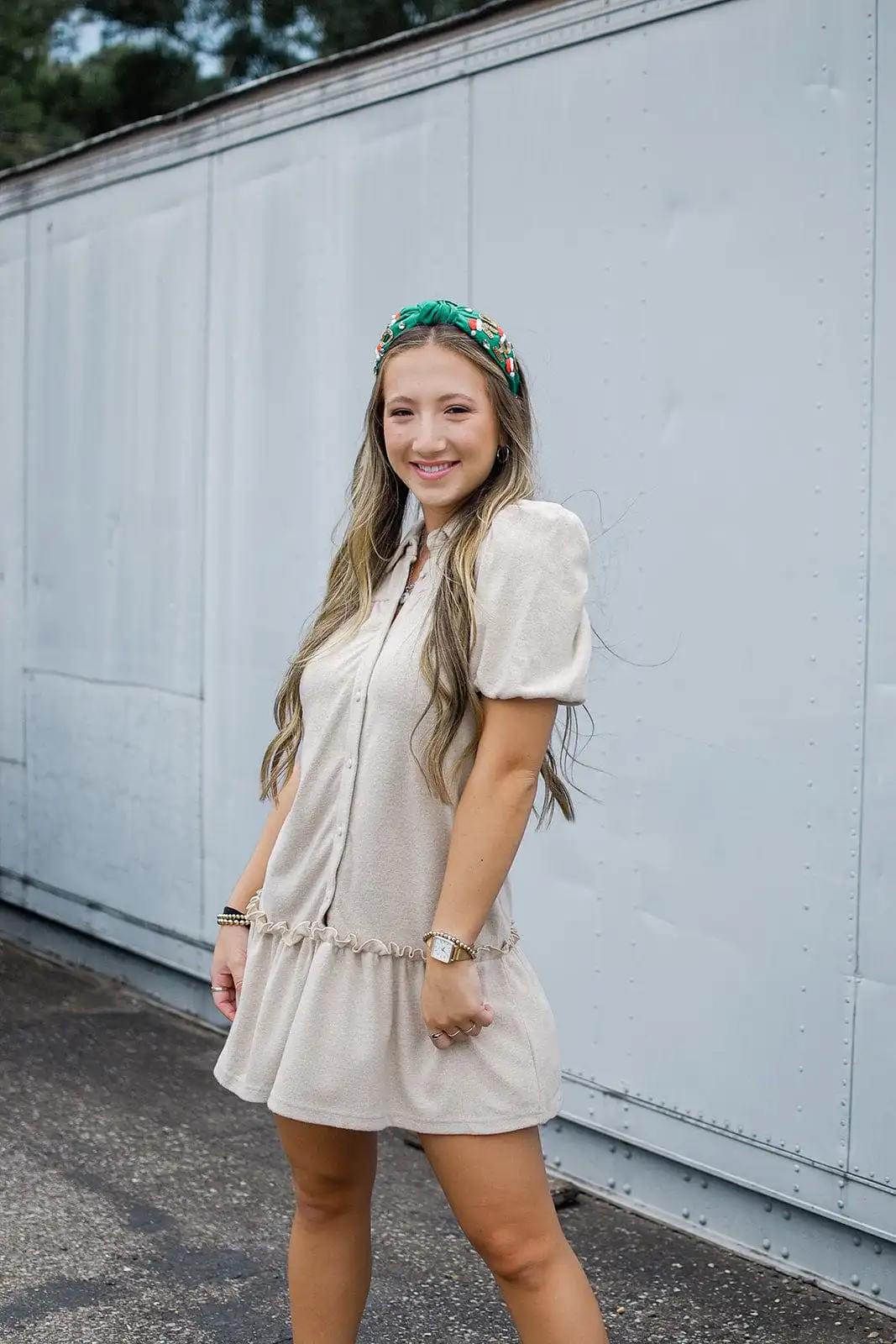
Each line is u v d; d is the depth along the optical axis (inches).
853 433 100.5
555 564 69.6
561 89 119.9
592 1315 72.5
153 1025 169.9
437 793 71.1
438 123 132.0
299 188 148.8
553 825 123.4
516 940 76.0
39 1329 98.6
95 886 186.4
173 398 168.6
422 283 134.8
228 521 160.9
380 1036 71.8
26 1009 174.1
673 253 111.9
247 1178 126.0
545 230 122.1
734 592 108.5
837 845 102.7
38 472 194.1
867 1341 99.3
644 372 114.5
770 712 106.5
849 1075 102.8
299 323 150.0
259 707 157.6
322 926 73.2
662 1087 116.3
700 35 108.9
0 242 199.2
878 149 98.3
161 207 168.9
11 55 424.5
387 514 79.3
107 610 181.5
